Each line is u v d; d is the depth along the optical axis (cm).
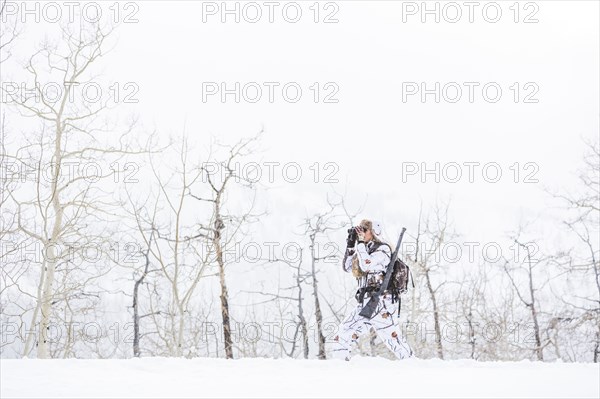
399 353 762
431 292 2642
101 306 2512
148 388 490
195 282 2372
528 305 2684
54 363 586
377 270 767
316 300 2548
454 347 2681
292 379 554
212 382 527
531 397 488
